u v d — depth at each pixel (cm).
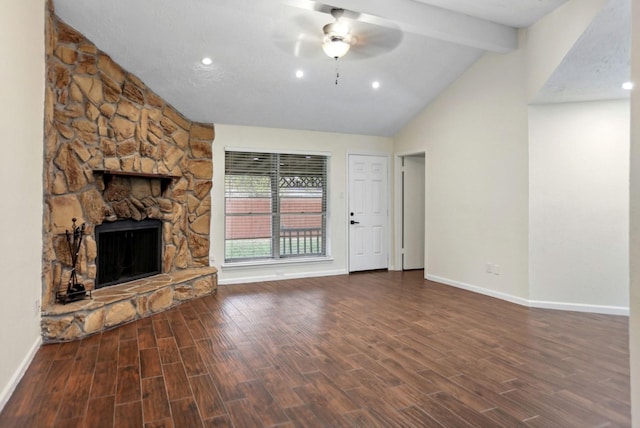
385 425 195
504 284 443
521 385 237
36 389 231
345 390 231
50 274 326
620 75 345
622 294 389
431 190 557
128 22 350
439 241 543
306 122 562
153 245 453
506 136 435
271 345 304
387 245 649
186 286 438
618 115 392
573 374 252
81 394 225
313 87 482
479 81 469
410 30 359
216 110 500
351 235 620
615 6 268
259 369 260
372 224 636
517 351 291
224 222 534
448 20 365
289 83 467
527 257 414
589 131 397
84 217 360
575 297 402
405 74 478
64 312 308
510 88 426
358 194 625
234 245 546
